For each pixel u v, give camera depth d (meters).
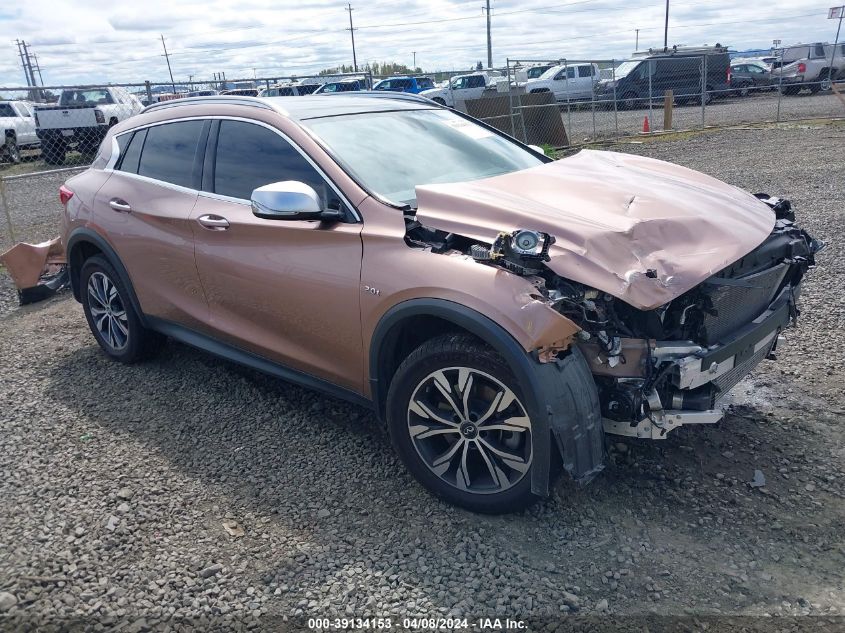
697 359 2.97
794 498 3.30
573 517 3.24
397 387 3.30
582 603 2.73
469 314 2.94
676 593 2.77
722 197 3.85
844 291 5.82
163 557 3.07
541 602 2.75
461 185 3.58
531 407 2.85
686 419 3.03
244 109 4.21
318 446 3.95
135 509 3.41
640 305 2.82
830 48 28.28
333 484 3.58
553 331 2.79
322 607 2.77
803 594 2.73
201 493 3.54
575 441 2.87
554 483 3.11
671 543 3.05
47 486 3.62
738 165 12.84
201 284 4.27
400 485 3.55
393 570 2.95
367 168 3.77
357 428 4.13
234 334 4.19
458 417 3.20
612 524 3.18
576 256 2.94
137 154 4.86
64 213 5.25
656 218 3.28
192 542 3.17
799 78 28.56
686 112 25.50
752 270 3.38
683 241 3.21
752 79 29.44
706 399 3.06
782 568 2.87
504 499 3.15
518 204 3.33
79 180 5.24
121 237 4.72
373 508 3.37
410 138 4.23
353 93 5.03
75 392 4.76
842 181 10.46
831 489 3.35
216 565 3.00
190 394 4.66
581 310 2.91
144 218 4.55
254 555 3.08
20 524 3.31
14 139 19.55
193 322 4.46
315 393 4.59
